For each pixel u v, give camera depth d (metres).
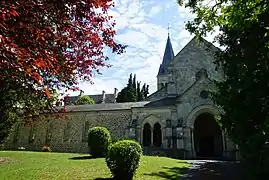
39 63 4.11
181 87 30.02
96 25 6.51
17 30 4.34
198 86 25.44
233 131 13.27
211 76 29.20
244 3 9.12
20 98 9.19
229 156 22.72
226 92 13.24
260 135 10.22
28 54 4.00
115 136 29.25
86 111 31.47
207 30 11.26
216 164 17.84
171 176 12.45
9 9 3.95
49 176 11.20
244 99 11.80
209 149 28.50
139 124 27.47
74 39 6.35
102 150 18.67
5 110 10.74
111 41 7.13
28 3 4.48
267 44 10.77
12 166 13.78
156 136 27.86
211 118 29.05
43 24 4.92
